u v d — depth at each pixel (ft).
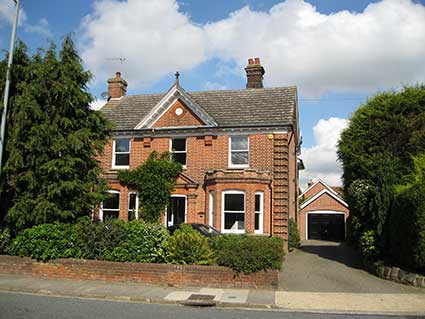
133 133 85.97
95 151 63.62
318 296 41.09
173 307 36.42
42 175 52.90
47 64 54.60
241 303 37.45
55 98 54.08
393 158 60.34
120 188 82.99
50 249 48.78
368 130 66.54
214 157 81.00
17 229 54.70
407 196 46.88
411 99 65.00
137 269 46.14
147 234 48.67
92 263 47.42
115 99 100.63
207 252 47.14
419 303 38.42
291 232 83.92
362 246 57.16
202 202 79.30
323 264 61.26
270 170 78.18
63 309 33.78
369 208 56.29
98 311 33.45
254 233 74.08
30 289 42.04
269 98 85.81
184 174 80.02
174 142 84.69
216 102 88.17
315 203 135.33
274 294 41.63
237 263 44.16
